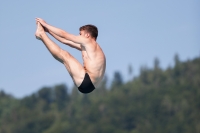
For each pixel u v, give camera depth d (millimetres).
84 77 32656
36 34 32969
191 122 194500
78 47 34125
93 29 33375
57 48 32938
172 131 191875
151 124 199375
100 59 33000
